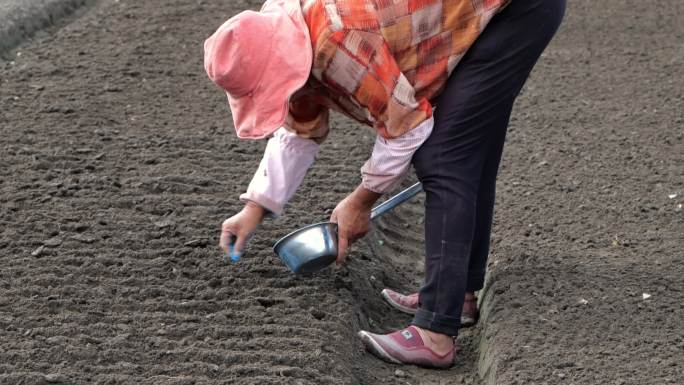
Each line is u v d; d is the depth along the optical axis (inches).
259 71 122.5
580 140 219.9
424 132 129.1
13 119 218.2
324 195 190.2
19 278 155.7
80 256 163.0
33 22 286.8
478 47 131.0
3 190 183.9
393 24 124.2
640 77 257.6
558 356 137.6
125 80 246.2
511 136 223.9
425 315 142.6
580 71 263.1
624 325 145.1
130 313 148.2
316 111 136.6
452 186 133.9
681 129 224.2
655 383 130.7
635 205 187.6
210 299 153.0
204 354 137.6
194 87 244.1
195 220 175.5
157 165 198.7
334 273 161.9
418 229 195.6
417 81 129.1
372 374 142.8
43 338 139.9
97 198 183.0
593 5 319.9
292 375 134.3
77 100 231.0
